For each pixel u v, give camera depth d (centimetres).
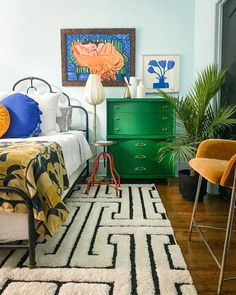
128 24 344
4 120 251
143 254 160
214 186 284
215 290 130
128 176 324
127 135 320
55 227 147
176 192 290
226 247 128
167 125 318
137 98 317
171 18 343
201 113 254
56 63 350
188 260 157
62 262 152
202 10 312
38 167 148
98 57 347
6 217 150
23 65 351
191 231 183
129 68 348
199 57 325
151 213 224
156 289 128
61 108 317
